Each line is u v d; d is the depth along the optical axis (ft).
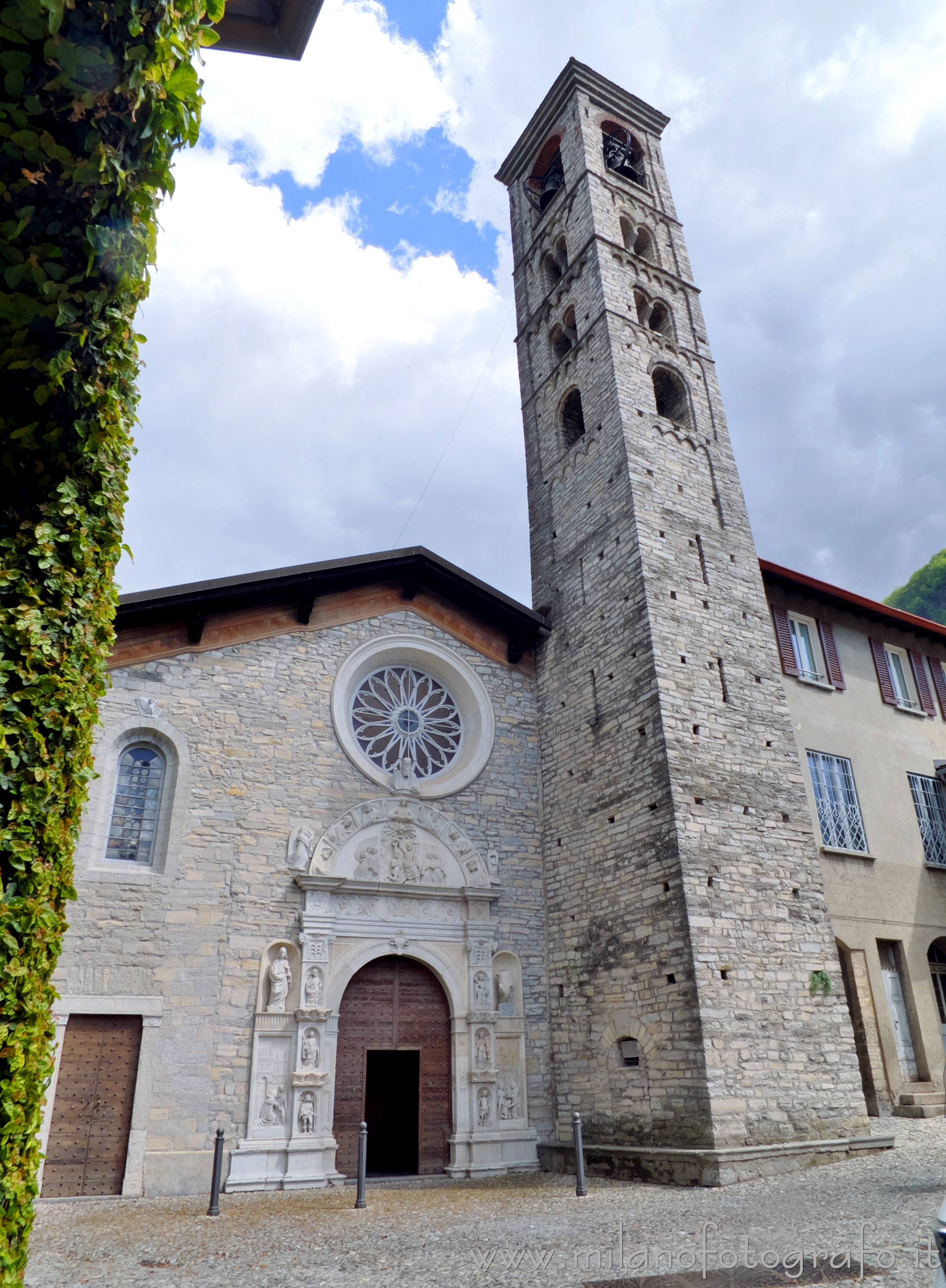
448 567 61.72
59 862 17.69
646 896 48.88
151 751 50.44
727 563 60.85
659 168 83.41
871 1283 20.98
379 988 51.37
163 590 50.72
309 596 56.90
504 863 57.26
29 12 15.14
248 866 49.37
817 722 63.67
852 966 56.39
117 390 19.70
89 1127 41.60
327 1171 44.62
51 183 16.71
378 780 55.26
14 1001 15.61
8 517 18.43
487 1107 50.37
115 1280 24.88
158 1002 44.50
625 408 62.54
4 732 16.58
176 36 18.04
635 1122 45.93
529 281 82.69
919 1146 44.96
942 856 66.08
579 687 59.62
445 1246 27.94
